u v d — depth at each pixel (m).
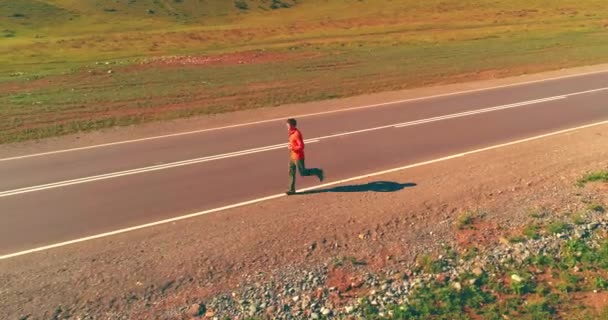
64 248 10.45
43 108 23.27
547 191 13.32
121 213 12.07
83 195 13.20
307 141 17.81
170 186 13.77
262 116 21.78
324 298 9.19
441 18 67.31
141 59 41.12
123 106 23.73
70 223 11.58
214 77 31.64
